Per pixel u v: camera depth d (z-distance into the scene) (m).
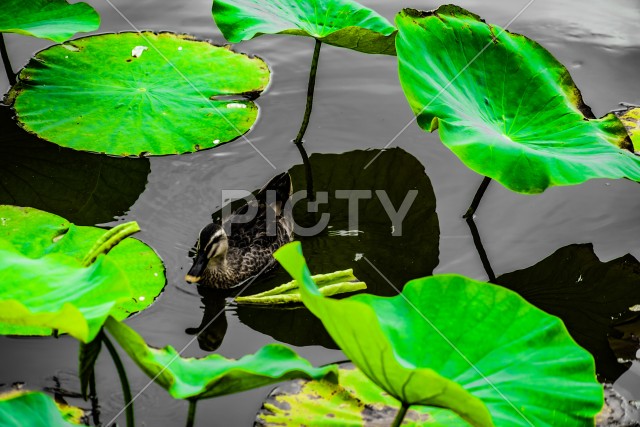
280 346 5.33
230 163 9.61
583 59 11.16
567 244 8.80
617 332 7.65
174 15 11.61
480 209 9.30
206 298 8.29
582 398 5.31
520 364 5.46
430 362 5.39
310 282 4.80
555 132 8.48
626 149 8.39
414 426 5.88
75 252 7.68
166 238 8.61
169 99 9.93
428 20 8.95
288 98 10.54
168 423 6.39
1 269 5.66
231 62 10.65
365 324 4.45
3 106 9.80
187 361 5.35
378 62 11.28
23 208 8.23
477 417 4.73
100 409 6.44
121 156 9.38
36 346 7.06
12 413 4.71
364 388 6.37
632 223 9.12
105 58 10.40
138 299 7.49
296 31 8.76
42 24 9.57
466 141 7.91
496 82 8.86
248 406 6.61
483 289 5.82
